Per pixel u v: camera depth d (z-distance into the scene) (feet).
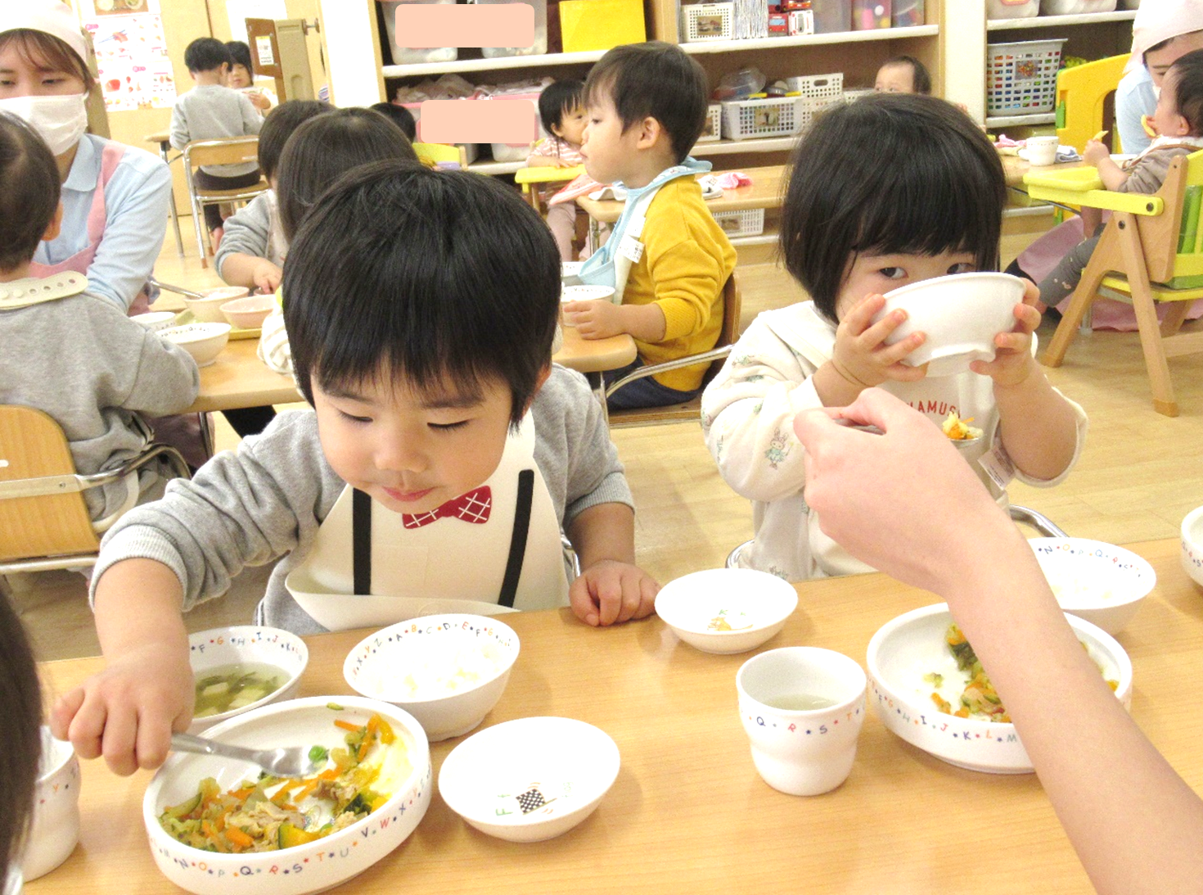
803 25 17.11
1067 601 3.04
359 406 2.59
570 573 4.58
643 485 10.15
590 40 16.40
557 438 3.93
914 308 3.11
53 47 7.72
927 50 17.85
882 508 1.75
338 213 2.63
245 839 2.16
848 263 3.70
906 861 2.04
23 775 1.20
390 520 3.51
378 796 2.29
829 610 3.11
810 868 2.04
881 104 3.72
